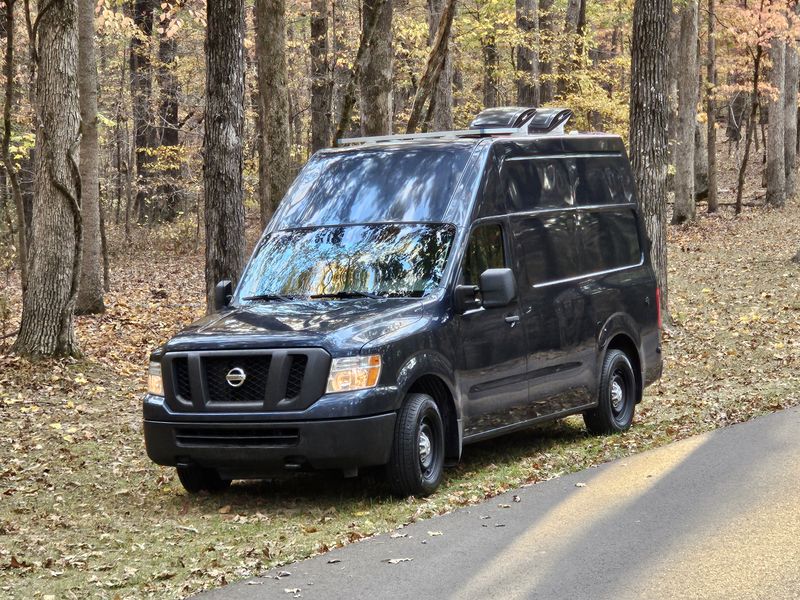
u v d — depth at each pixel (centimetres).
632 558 608
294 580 595
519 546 644
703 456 888
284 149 1811
